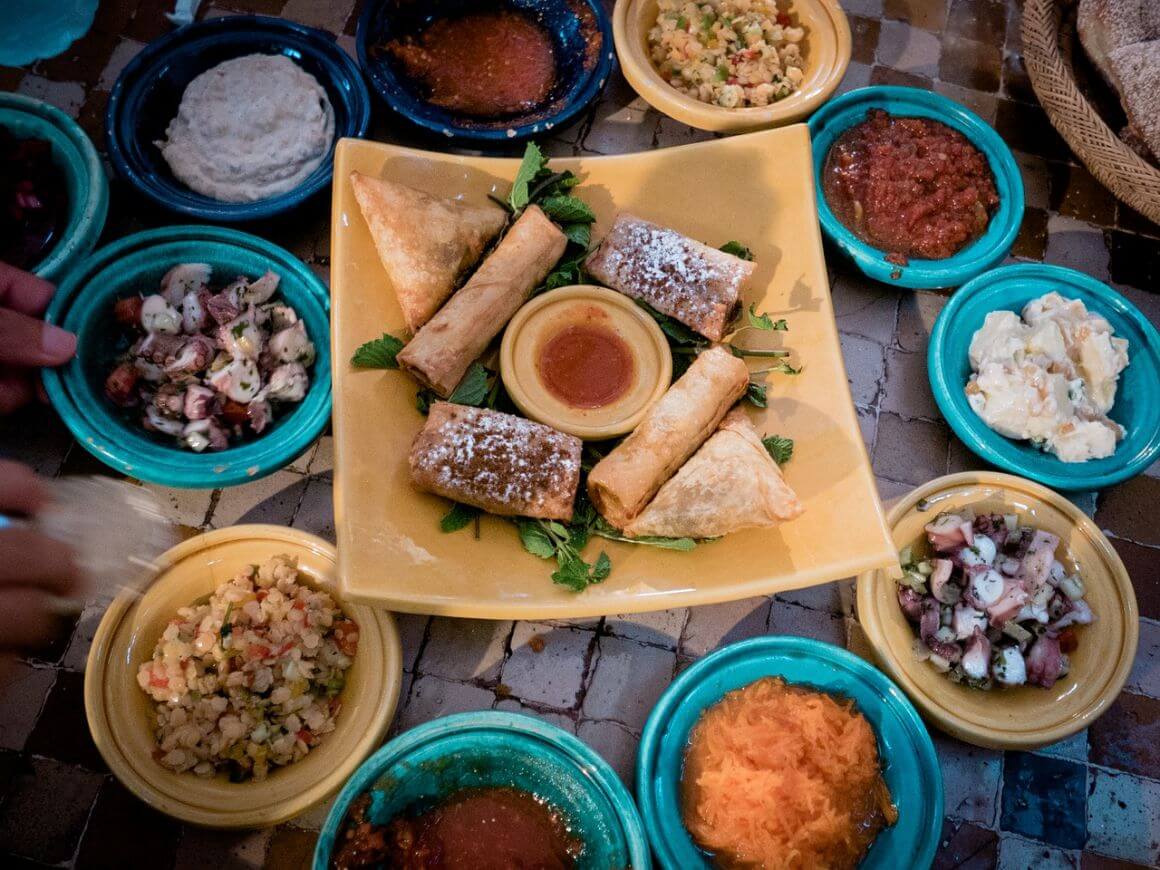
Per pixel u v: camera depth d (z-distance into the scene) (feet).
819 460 1.56
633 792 1.53
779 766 1.43
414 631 1.62
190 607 1.48
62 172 1.71
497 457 1.46
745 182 1.71
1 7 1.85
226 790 1.37
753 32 1.91
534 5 1.99
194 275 1.65
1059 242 2.01
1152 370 1.74
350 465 1.46
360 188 1.59
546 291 1.65
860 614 1.55
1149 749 1.66
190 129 1.77
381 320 1.59
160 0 2.01
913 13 2.16
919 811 1.43
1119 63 1.87
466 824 1.45
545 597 1.45
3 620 1.07
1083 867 1.58
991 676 1.55
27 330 1.47
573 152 1.97
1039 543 1.59
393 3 1.93
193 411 1.55
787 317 1.66
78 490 1.27
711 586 1.47
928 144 1.89
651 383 1.61
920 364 1.87
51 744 1.51
